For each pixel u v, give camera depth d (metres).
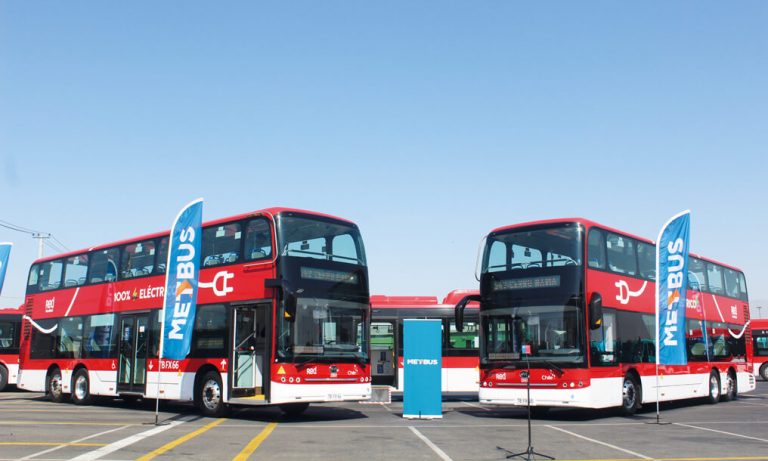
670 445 13.20
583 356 17.48
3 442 12.83
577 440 13.91
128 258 22.25
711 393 25.17
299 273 17.12
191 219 16.56
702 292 25.59
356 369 17.72
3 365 32.22
